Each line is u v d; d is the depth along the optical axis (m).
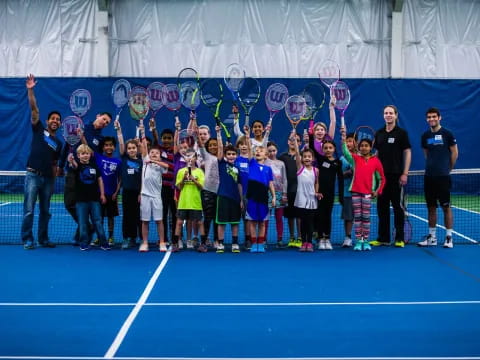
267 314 6.21
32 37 18.92
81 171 9.59
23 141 18.25
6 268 8.39
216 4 18.77
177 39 18.81
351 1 18.84
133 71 18.88
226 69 18.77
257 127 10.00
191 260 8.93
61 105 18.05
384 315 6.20
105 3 18.53
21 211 15.17
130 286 7.38
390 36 18.92
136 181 9.70
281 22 18.80
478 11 19.14
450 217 10.02
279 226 10.09
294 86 17.86
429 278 7.82
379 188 9.77
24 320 6.01
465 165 18.41
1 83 18.09
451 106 18.34
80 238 9.83
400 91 18.28
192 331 5.68
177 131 9.77
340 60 18.92
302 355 5.06
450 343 5.37
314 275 7.98
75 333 5.61
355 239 10.94
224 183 9.38
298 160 9.70
